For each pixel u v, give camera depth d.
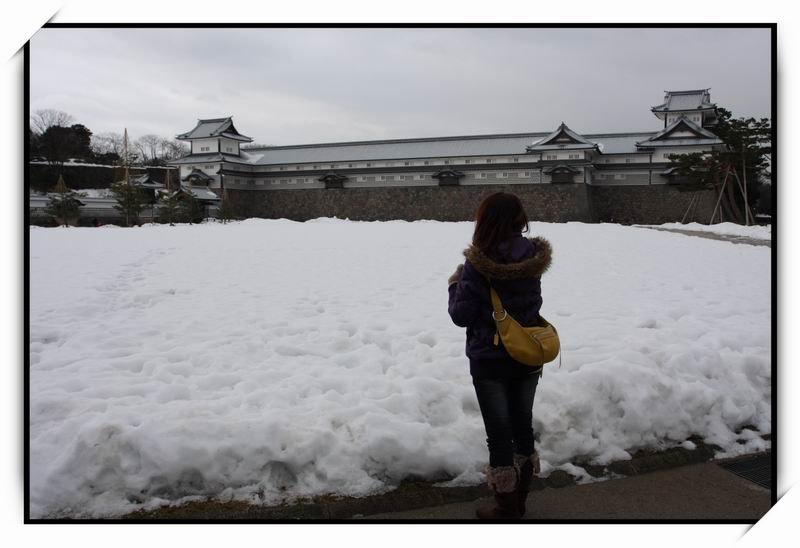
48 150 67.69
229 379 4.88
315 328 6.67
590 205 56.94
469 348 3.40
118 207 51.06
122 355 5.73
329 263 12.73
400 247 16.59
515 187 58.06
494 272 3.23
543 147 55.72
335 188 64.56
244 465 3.62
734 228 24.28
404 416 4.08
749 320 6.90
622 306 7.88
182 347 5.88
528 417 3.47
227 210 57.84
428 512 3.51
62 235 19.59
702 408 4.57
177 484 3.57
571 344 5.69
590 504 3.66
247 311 7.68
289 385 4.66
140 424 3.73
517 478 3.41
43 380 4.82
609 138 59.47
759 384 5.08
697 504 3.68
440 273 11.25
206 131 66.50
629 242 18.28
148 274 10.80
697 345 5.56
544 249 3.30
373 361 5.29
